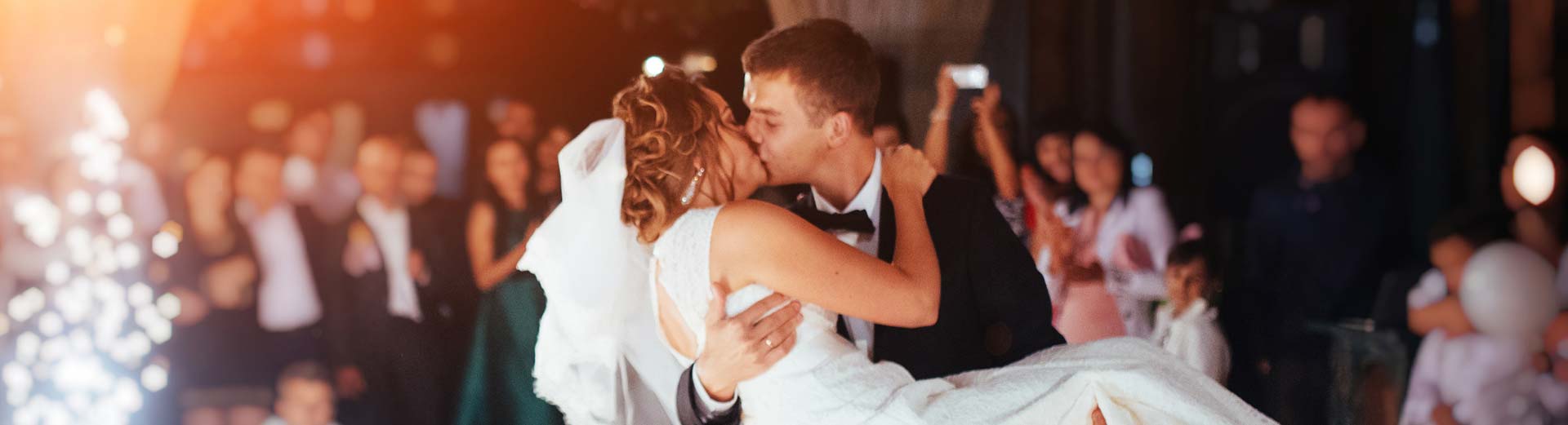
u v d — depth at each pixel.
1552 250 4.07
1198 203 7.95
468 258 4.91
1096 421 2.20
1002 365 2.37
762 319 2.07
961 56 4.53
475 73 6.62
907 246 2.18
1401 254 5.40
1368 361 4.26
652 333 2.39
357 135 6.34
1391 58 8.77
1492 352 3.95
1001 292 2.36
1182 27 7.68
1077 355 2.22
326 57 6.77
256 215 5.14
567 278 2.29
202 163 5.53
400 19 6.73
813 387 2.08
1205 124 9.38
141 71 5.40
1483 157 8.03
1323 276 5.18
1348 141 5.43
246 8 6.71
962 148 4.49
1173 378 2.17
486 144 5.72
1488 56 7.99
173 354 5.03
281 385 4.80
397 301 4.86
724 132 2.26
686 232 2.12
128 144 5.36
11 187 5.02
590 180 2.22
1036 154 4.78
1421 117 8.39
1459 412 4.00
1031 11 6.91
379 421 4.79
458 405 4.73
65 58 5.20
